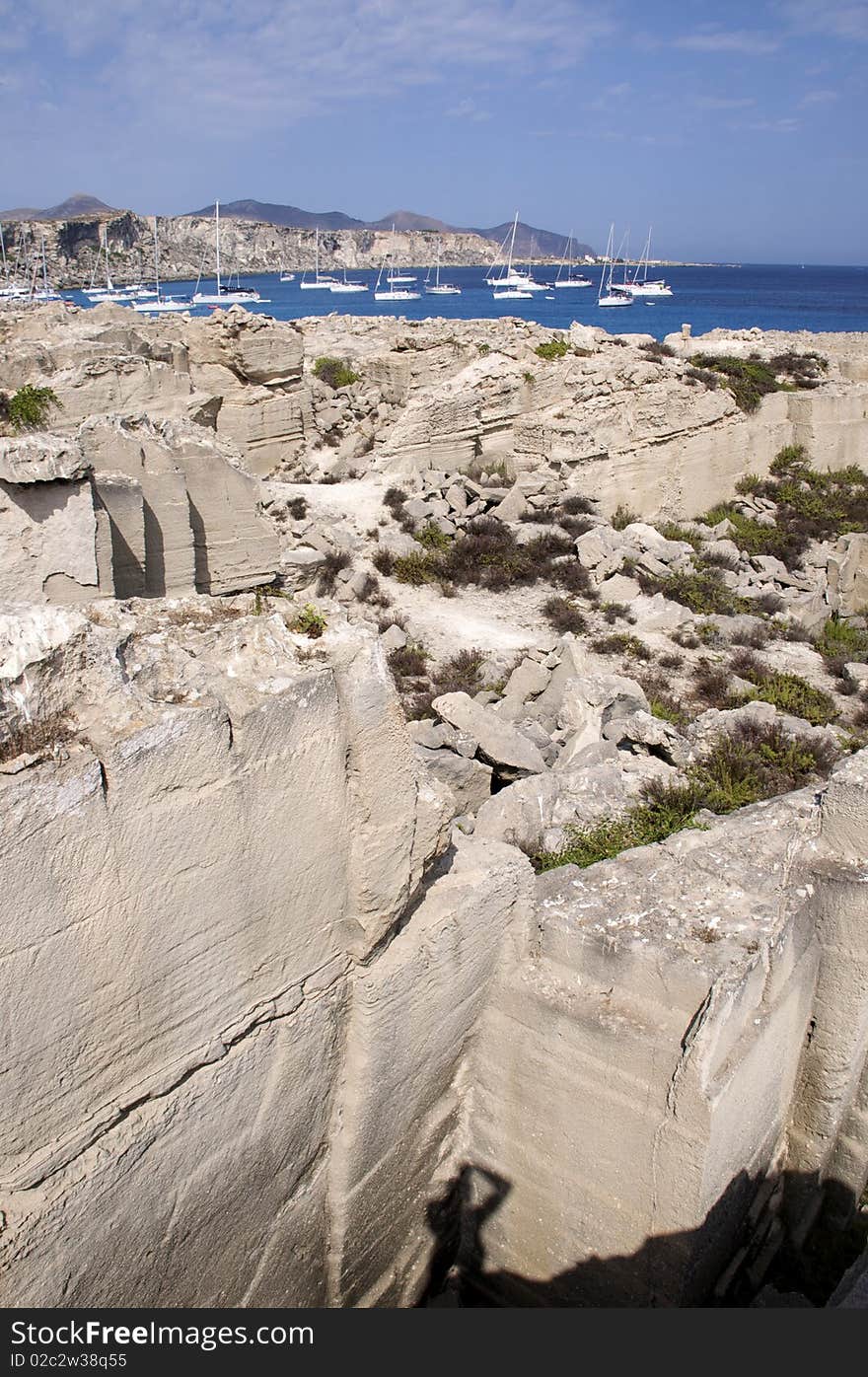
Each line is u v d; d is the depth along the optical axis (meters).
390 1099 5.61
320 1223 5.51
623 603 21.08
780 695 16.38
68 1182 3.73
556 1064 6.01
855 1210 7.05
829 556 25.05
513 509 25.14
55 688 3.67
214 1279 4.73
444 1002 5.77
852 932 6.31
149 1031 4.01
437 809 5.36
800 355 36.50
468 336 34.97
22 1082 3.50
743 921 6.04
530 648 18.52
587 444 26.61
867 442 33.03
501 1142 6.47
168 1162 4.20
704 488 29.89
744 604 21.69
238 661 4.40
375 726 4.70
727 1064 5.48
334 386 36.09
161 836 3.81
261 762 4.21
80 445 11.84
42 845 3.36
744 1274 6.59
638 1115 5.69
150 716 3.75
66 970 3.56
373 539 23.25
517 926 6.18
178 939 4.02
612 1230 6.06
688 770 12.41
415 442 28.17
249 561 16.20
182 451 14.88
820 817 6.68
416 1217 6.41
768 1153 6.61
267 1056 4.69
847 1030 6.50
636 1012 5.77
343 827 4.79
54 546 11.30
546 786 10.72
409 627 19.52
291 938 4.67
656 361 30.45
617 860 6.99
